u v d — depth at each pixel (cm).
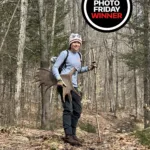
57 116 1688
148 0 1588
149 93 1723
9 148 508
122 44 3506
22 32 1131
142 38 1647
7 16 1431
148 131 643
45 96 1120
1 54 1377
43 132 676
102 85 4012
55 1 1474
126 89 4100
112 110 3253
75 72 574
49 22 1650
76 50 571
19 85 1116
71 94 570
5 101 1498
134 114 3216
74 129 580
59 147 531
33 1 1539
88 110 2600
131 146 579
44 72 580
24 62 1833
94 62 616
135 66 1705
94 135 730
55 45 1600
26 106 1981
